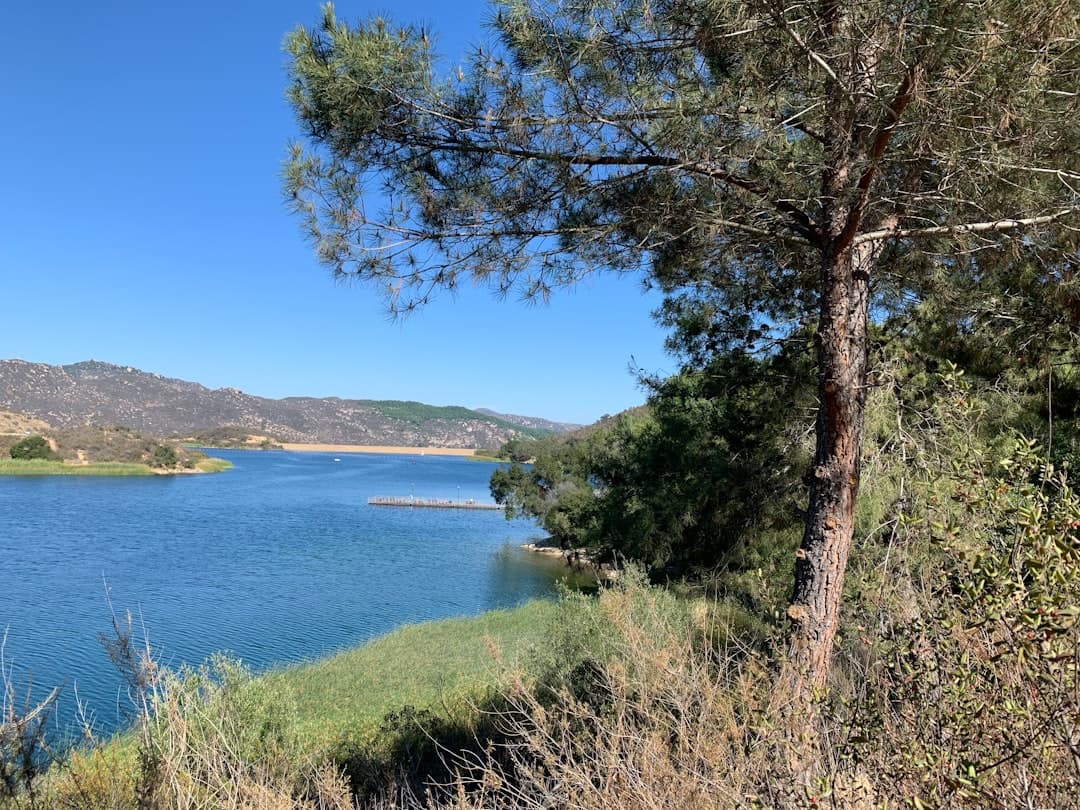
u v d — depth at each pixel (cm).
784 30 338
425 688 1198
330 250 477
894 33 317
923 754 170
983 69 313
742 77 363
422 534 5288
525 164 450
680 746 252
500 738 573
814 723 217
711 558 927
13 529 4409
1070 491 165
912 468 462
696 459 910
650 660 304
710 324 773
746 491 824
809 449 748
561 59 399
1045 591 146
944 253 488
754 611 539
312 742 761
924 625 190
